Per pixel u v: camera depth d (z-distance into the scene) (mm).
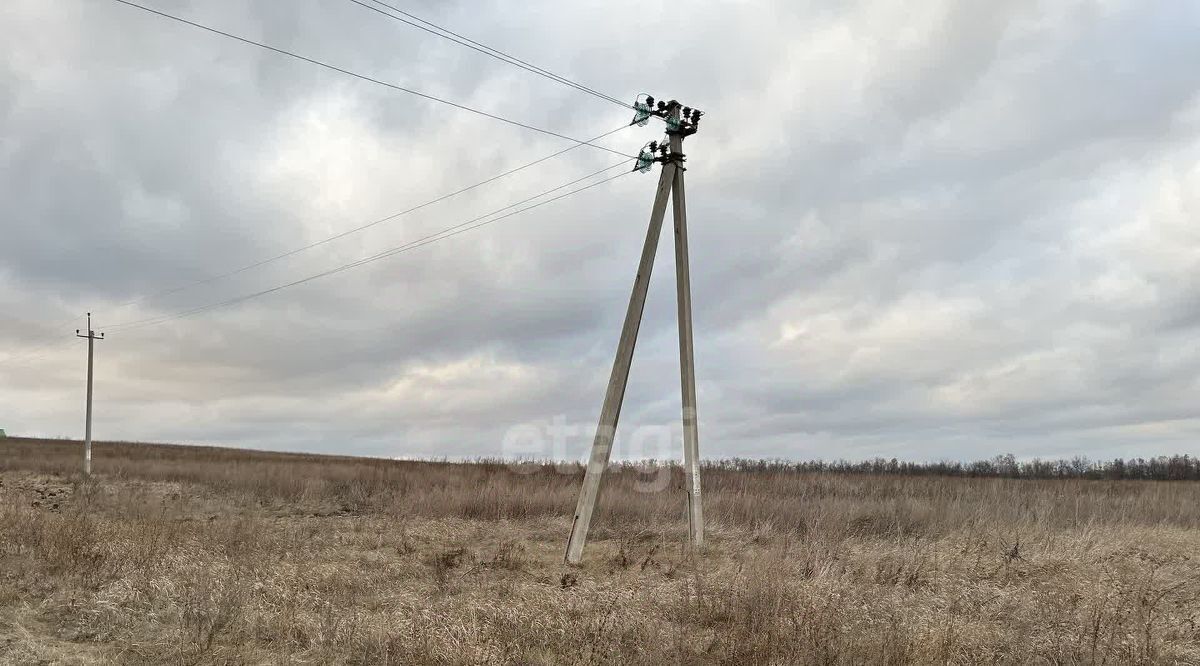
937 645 7316
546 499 20500
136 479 30828
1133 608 8742
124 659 6656
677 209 14000
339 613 8211
